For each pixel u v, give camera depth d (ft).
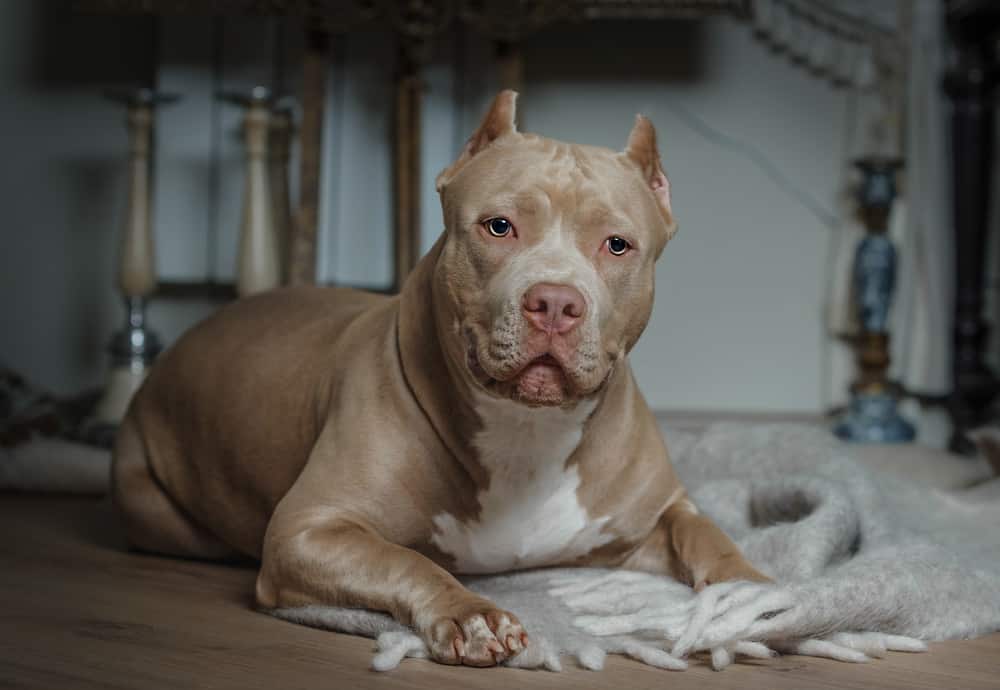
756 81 14.73
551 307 5.02
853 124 14.69
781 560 6.62
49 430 11.83
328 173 14.02
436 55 13.78
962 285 14.53
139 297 12.69
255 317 7.60
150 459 7.73
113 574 7.23
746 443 9.20
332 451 6.09
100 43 14.82
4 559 7.69
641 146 6.00
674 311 14.84
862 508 7.48
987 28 14.24
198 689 4.53
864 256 13.51
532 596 6.16
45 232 14.98
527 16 13.02
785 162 14.76
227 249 14.06
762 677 5.04
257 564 7.72
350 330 6.75
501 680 4.81
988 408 14.42
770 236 14.80
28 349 15.06
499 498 6.03
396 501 5.99
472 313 5.42
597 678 4.91
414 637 5.10
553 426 5.87
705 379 14.84
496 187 5.50
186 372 7.55
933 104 14.44
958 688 5.01
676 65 14.71
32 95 14.93
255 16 13.78
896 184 14.43
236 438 7.02
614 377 5.81
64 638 5.38
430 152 13.80
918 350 14.24
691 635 5.15
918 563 6.05
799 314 14.82
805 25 14.61
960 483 11.09
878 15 14.70
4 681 4.58
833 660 5.41
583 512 6.25
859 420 13.24
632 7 12.99
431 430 5.95
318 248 13.60
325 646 5.32
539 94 14.74
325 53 13.23
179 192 14.08
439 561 6.29
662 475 6.58
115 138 14.84
